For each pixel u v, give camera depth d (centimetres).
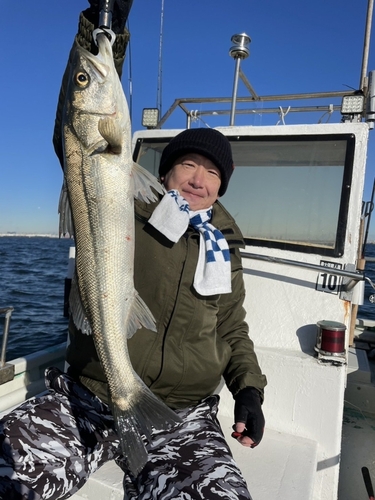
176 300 206
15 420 187
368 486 270
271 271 289
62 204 187
